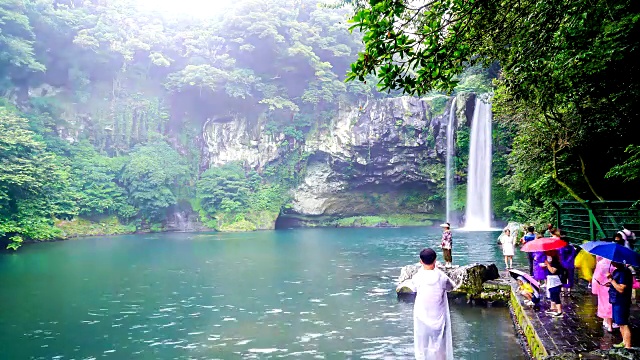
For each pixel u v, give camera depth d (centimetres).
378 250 2884
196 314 1298
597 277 816
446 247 1515
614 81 959
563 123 1357
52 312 1337
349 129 5409
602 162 1565
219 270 2120
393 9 498
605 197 1622
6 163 3136
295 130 5631
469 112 4775
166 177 4994
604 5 692
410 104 5144
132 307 1392
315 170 5644
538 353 755
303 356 927
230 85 5341
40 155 3559
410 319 1197
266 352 958
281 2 5862
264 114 5697
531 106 1362
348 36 5984
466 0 591
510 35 709
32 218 3294
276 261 2422
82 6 5275
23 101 4634
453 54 562
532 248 934
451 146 4888
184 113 5697
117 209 4666
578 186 1659
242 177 5491
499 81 1780
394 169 5362
